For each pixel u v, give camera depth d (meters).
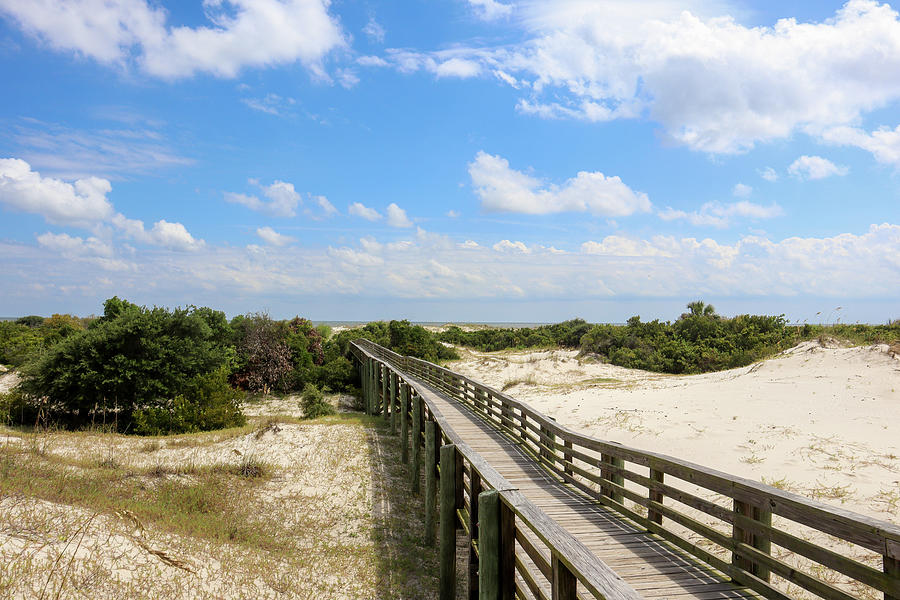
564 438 8.13
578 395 17.22
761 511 4.23
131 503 9.34
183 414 20.73
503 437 10.95
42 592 5.16
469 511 6.69
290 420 19.72
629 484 9.27
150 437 17.25
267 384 32.59
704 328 29.42
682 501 5.25
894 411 9.68
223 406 21.94
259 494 11.79
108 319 32.53
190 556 7.20
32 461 10.59
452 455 7.55
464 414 13.60
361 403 29.89
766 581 4.17
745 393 12.73
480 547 4.66
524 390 20.77
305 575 7.91
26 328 48.81
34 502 7.22
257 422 23.34
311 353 38.34
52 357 21.72
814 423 9.77
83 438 15.37
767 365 15.23
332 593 7.49
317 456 14.46
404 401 14.79
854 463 7.62
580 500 7.02
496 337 48.69
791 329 26.22
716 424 10.80
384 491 12.49
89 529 6.78
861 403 10.41
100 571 5.95
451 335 50.59
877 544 3.15
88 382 21.25
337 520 10.86
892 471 7.14
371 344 34.97
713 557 4.71
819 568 5.57
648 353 28.61
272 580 7.37
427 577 8.47
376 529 10.48
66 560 5.88
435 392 17.92
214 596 6.37
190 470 12.52
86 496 8.68
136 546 6.81
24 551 5.80
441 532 7.53
